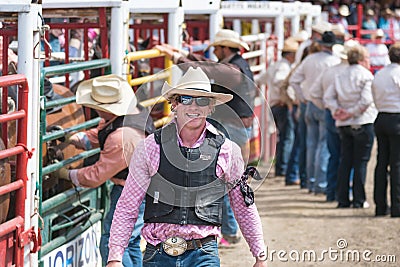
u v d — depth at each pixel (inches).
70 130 345.4
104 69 392.2
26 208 291.4
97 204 391.5
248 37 742.5
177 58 451.2
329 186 641.0
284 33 911.7
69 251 356.8
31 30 285.4
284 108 749.3
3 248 279.9
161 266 262.5
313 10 922.1
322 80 636.1
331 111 603.2
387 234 522.9
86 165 383.6
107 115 352.2
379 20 1241.4
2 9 282.4
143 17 502.3
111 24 393.1
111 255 261.7
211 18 565.3
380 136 569.3
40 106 311.9
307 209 609.0
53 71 328.5
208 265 260.7
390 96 553.6
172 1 485.1
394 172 569.0
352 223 557.6
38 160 302.2
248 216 270.7
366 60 593.0
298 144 717.9
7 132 304.7
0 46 362.3
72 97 349.4
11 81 273.1
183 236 261.1
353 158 610.5
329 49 649.6
